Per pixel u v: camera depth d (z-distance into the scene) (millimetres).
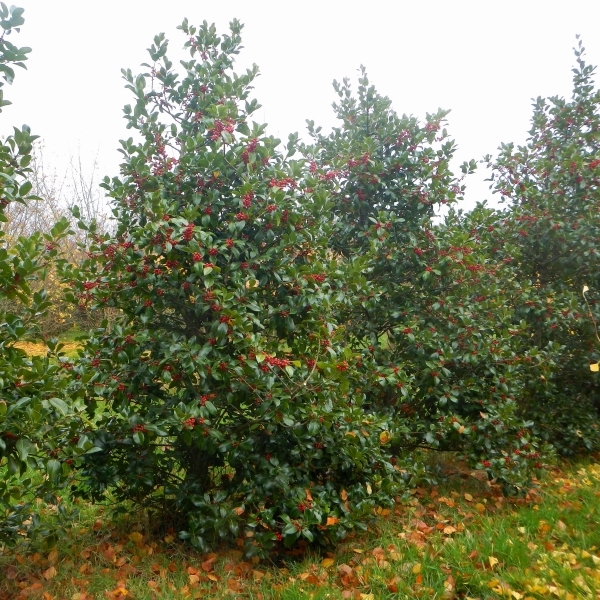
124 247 3957
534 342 6770
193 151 4215
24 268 2967
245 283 3908
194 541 3859
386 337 5832
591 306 6676
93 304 4207
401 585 3436
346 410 4105
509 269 6688
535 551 3803
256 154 4211
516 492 4844
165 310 4344
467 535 4027
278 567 4035
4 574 3666
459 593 3449
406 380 4953
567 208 6906
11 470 2828
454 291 5672
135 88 4301
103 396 3887
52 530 3670
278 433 4160
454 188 6328
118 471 4043
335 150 6113
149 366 3895
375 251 5184
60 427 3115
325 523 3936
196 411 3629
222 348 3924
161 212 3725
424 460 5723
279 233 4203
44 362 3369
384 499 4234
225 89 4332
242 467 4105
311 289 4098
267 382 3719
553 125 7430
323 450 4285
